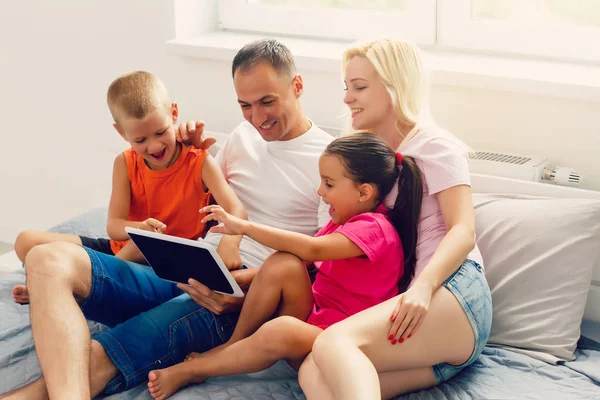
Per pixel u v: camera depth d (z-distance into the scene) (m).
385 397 1.48
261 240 1.51
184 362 1.49
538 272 1.66
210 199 1.83
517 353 1.60
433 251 1.56
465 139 1.99
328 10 2.26
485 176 1.82
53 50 2.54
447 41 2.13
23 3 2.53
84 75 2.51
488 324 1.52
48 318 1.42
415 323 1.40
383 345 1.41
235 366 1.47
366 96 1.63
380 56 1.62
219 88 2.27
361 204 1.58
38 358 1.43
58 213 2.76
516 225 1.70
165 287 1.69
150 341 1.52
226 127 2.31
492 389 1.48
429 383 1.50
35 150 2.71
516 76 1.85
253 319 1.54
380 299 1.54
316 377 1.38
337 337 1.36
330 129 2.10
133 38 2.37
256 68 1.69
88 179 2.64
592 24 1.96
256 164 1.84
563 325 1.62
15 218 2.87
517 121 1.91
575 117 1.83
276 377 1.52
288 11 2.31
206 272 1.51
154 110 1.69
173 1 2.27
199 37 2.34
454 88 1.96
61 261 1.49
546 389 1.47
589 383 1.50
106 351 1.48
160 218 1.82
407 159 1.58
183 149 1.79
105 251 1.83
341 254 1.50
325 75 2.10
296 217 1.80
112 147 2.48
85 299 1.55
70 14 2.46
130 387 1.49
